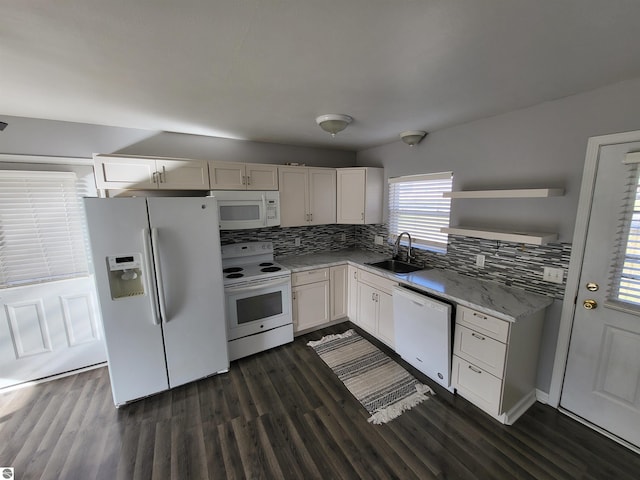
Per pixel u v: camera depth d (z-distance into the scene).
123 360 2.10
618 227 1.70
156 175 2.50
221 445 1.79
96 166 2.29
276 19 1.04
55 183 2.42
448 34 1.15
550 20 1.05
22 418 2.05
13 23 1.04
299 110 2.14
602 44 1.23
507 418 1.92
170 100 1.92
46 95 1.80
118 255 2.02
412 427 1.92
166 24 1.07
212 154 3.04
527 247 2.14
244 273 2.85
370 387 2.32
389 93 1.80
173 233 2.17
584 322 1.88
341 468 1.63
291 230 3.59
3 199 2.27
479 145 2.40
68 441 1.84
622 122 1.64
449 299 2.14
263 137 3.05
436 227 2.90
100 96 1.83
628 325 1.70
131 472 1.62
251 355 2.81
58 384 2.44
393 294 2.55
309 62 1.39
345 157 3.91
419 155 3.00
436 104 2.01
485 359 1.93
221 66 1.43
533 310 1.83
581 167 1.82
